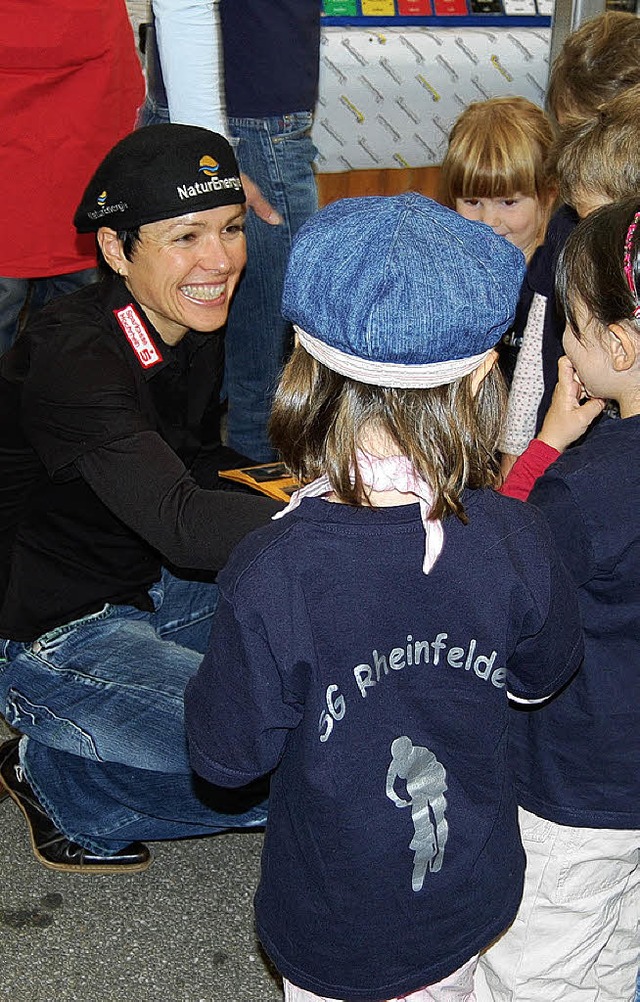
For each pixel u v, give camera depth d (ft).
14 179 9.51
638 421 4.40
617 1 11.84
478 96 12.89
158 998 5.98
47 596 6.57
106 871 6.81
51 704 6.54
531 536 3.79
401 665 3.73
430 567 3.62
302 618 3.58
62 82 9.43
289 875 4.03
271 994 6.06
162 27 7.62
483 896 4.06
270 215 8.74
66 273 10.11
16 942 6.29
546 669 4.05
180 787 6.54
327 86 12.10
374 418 3.54
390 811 3.83
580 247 4.45
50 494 6.35
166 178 5.83
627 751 4.64
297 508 3.67
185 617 7.45
